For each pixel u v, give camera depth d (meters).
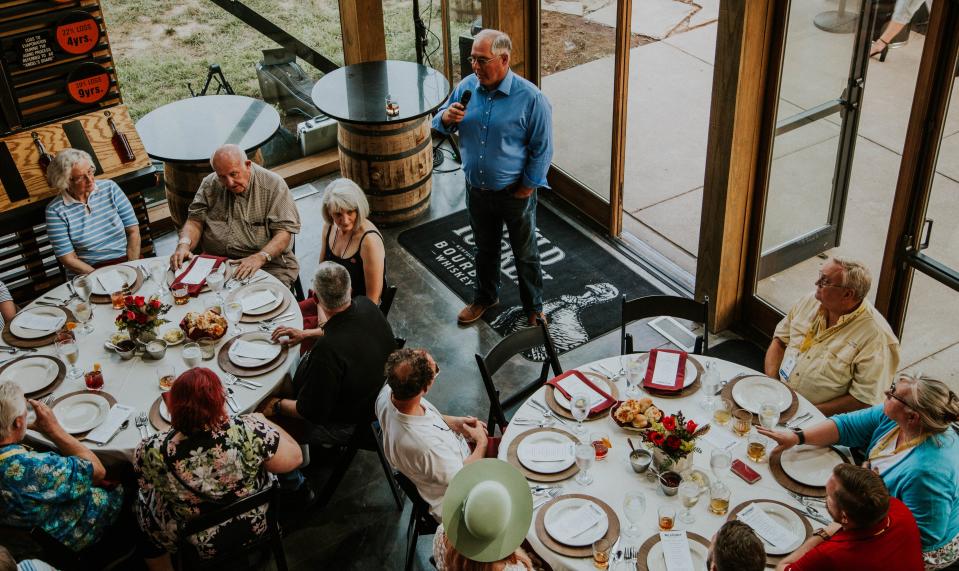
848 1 4.26
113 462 3.76
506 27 6.52
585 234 6.63
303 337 4.33
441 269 6.34
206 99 6.81
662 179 7.20
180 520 3.49
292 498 4.40
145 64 6.61
